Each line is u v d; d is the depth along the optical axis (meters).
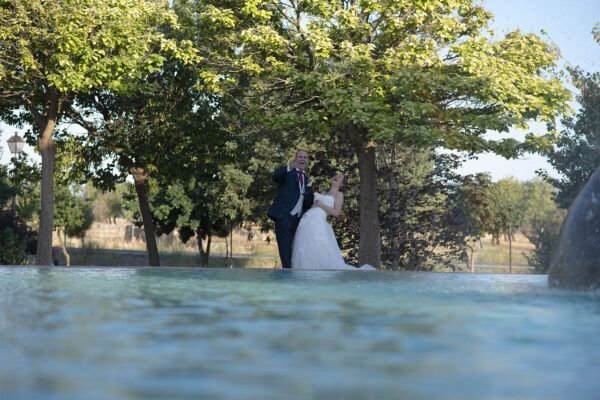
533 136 21.28
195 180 35.84
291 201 13.38
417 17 20.42
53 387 2.26
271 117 21.33
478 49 20.77
